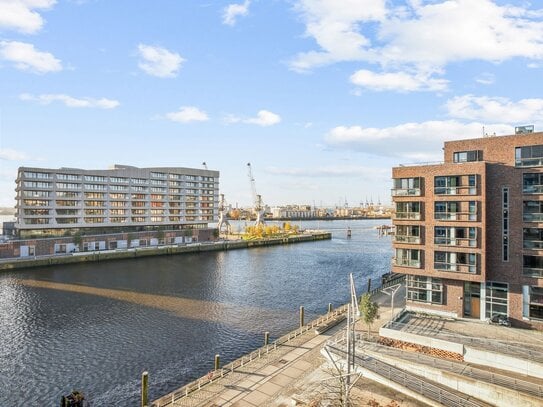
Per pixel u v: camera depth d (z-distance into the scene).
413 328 43.75
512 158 45.12
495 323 44.78
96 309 64.62
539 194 43.12
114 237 138.50
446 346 37.19
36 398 36.38
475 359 35.41
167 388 37.91
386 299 63.41
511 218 44.78
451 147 49.81
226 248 157.25
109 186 142.12
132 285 84.12
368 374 32.97
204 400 31.52
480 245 45.00
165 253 136.75
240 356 45.44
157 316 60.88
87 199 135.25
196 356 45.50
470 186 45.72
